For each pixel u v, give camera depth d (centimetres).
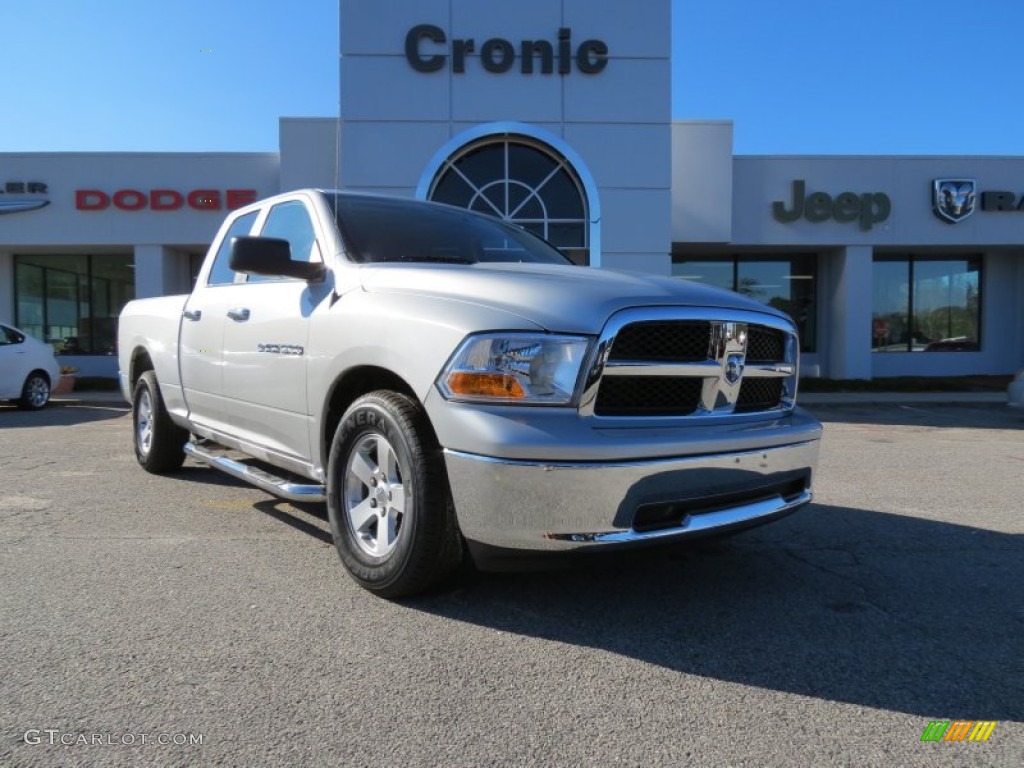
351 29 1460
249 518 491
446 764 221
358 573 349
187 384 532
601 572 394
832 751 230
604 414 301
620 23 1489
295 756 223
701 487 309
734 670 284
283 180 1691
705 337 326
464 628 318
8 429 975
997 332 2120
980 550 446
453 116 1473
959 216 1870
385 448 337
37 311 1989
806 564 416
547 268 375
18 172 1752
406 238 426
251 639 304
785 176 1866
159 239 1767
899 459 795
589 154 1492
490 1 1477
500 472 283
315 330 379
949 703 261
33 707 249
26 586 362
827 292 2022
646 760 224
